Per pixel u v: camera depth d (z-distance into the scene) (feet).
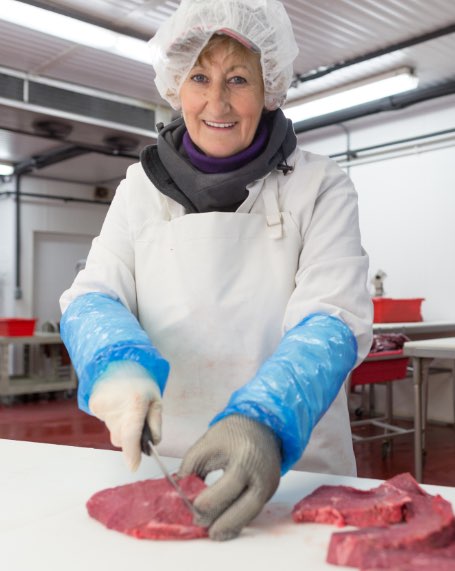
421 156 19.76
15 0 12.35
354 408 20.47
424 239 19.70
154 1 13.41
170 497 3.10
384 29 14.87
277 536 2.96
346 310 4.15
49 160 24.54
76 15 13.15
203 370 4.61
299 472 3.96
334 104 17.84
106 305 4.16
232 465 2.95
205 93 4.34
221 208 4.76
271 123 4.75
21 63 16.21
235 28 4.10
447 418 18.66
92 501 3.24
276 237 4.57
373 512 3.02
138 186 5.02
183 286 4.64
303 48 15.90
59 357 23.90
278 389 3.20
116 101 17.38
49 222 28.40
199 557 2.74
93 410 3.44
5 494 3.61
